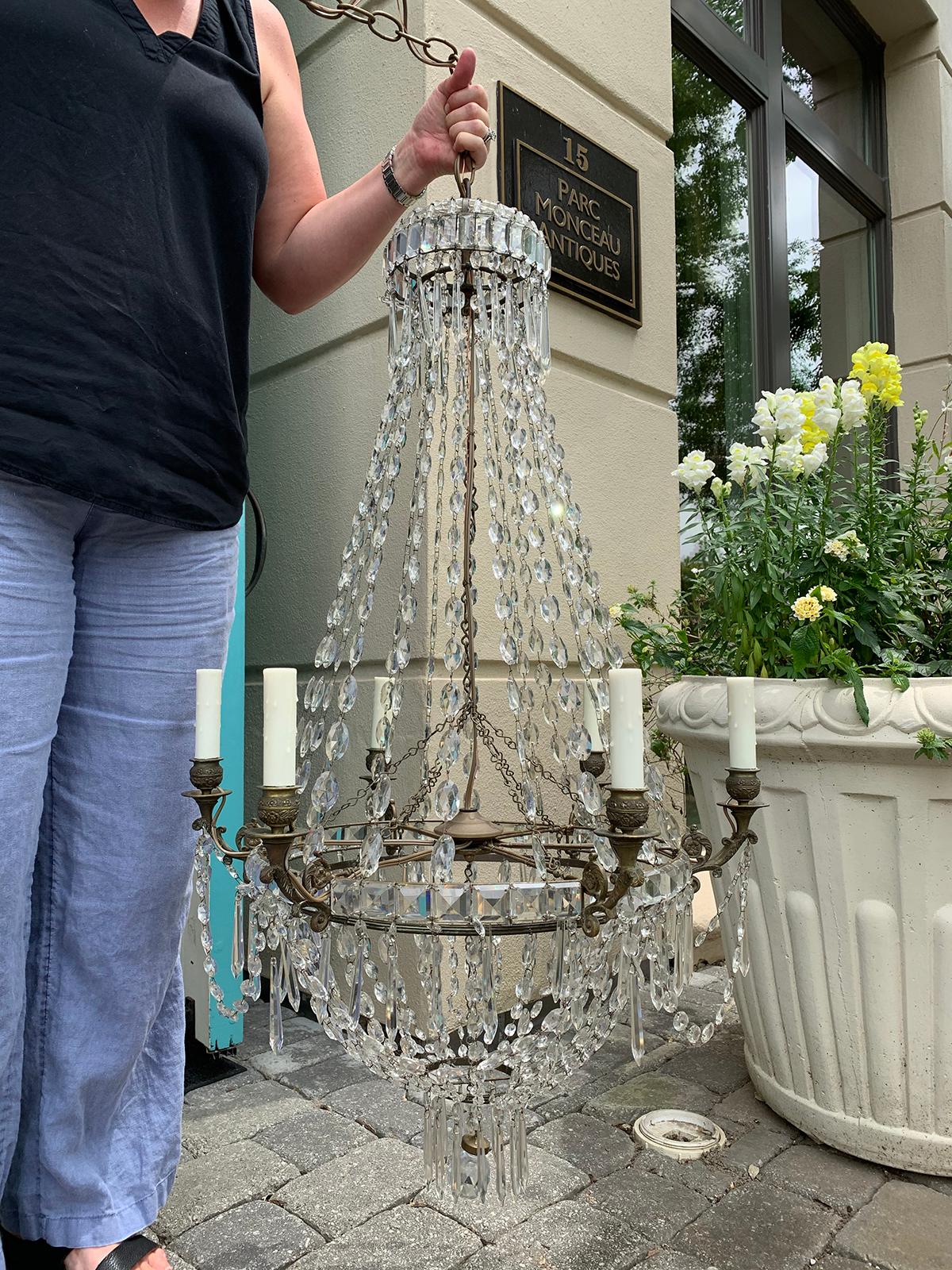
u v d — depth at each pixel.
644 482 2.29
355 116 1.95
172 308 0.86
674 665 1.68
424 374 0.87
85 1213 0.99
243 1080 1.54
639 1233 1.11
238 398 0.99
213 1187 1.20
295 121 1.11
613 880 0.63
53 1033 0.96
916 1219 1.14
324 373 2.03
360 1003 0.71
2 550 0.80
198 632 0.98
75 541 0.92
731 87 3.19
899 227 4.07
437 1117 0.77
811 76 3.87
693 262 3.01
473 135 0.92
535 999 1.71
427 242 0.80
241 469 0.98
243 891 0.73
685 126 3.00
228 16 0.93
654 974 0.74
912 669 1.24
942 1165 1.22
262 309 2.19
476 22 1.90
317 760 1.93
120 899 0.95
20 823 0.84
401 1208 1.16
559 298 2.07
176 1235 1.10
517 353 0.85
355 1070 1.58
